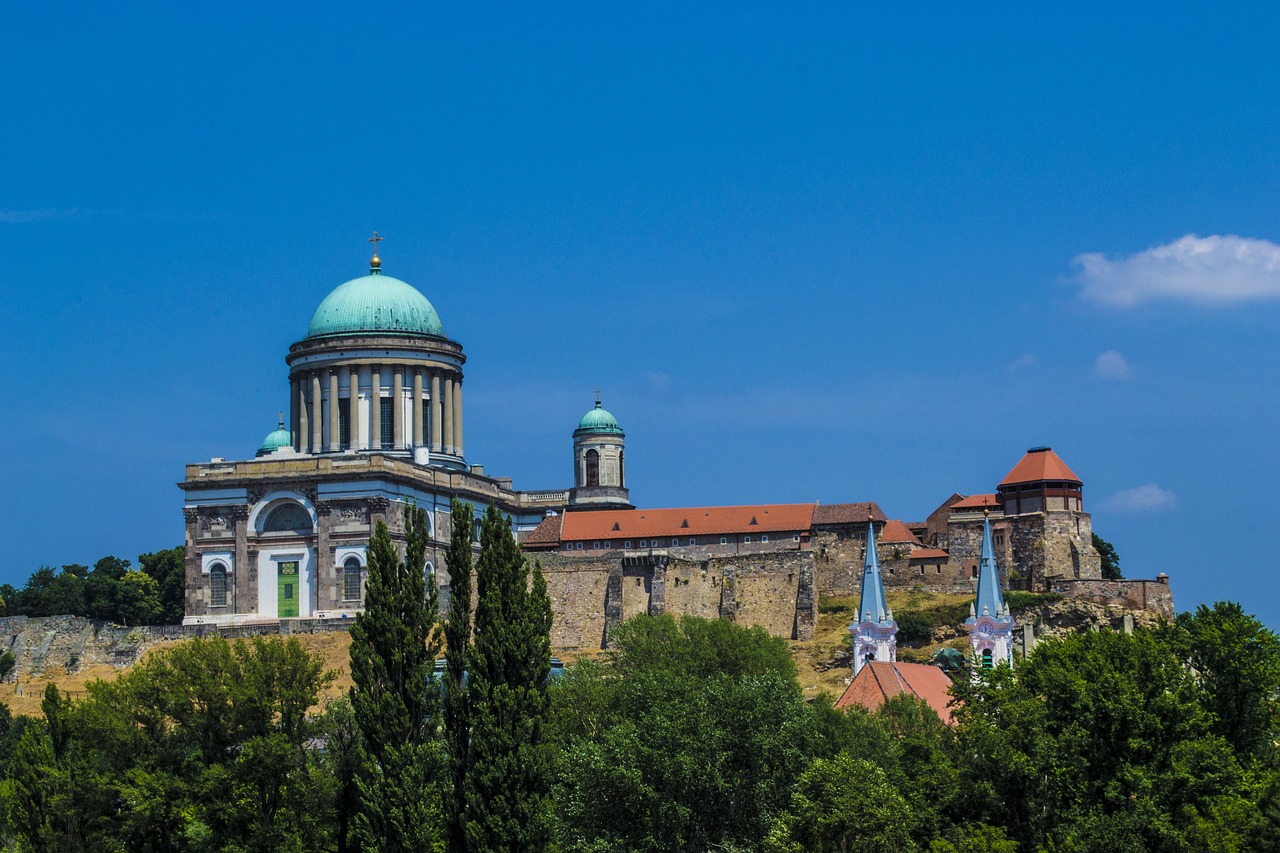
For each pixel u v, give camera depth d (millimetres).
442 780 136375
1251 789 142000
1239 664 156875
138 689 150125
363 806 137375
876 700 173625
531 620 140875
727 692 142500
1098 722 144250
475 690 138250
